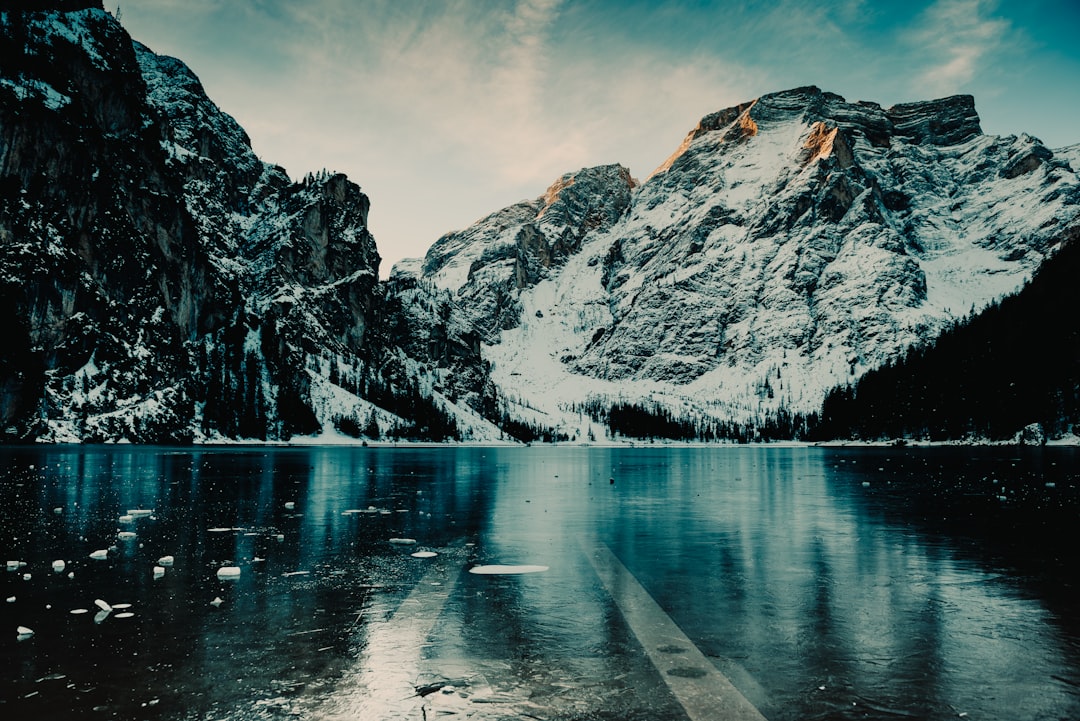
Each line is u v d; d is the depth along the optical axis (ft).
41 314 554.87
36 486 143.54
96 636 39.73
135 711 29.14
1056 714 29.12
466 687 32.30
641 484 185.47
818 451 611.88
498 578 56.75
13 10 638.12
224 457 337.52
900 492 149.48
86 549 68.13
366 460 334.03
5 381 513.04
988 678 33.55
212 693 31.24
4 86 574.56
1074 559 65.98
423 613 45.47
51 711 29.07
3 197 561.84
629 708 29.81
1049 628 42.04
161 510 102.89
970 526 90.43
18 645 37.99
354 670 34.50
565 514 106.22
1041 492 144.97
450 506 117.39
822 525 92.43
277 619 43.68
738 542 77.25
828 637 40.29
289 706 29.89
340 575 57.47
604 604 48.16
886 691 31.83
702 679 33.40
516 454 542.16
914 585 54.39
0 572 57.16
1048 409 553.23
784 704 30.22
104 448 458.09
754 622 43.55
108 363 603.67
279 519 94.43
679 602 48.78
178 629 41.24
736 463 355.15
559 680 33.24
